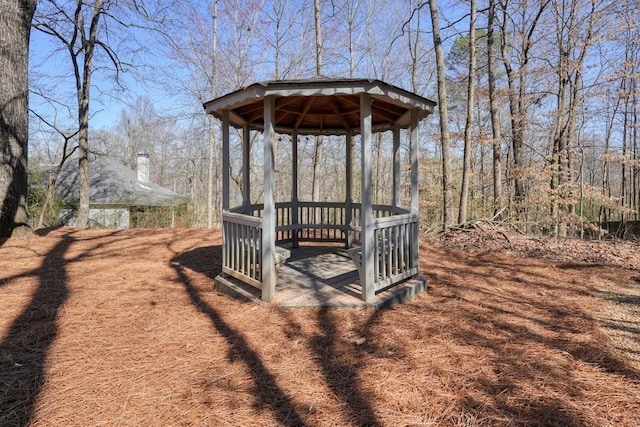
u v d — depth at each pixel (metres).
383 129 5.27
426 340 2.67
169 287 4.04
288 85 3.11
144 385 2.04
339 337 2.72
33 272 4.50
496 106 10.00
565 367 2.26
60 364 2.27
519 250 6.24
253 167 18.61
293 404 1.88
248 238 3.66
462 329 2.89
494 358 2.38
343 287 3.85
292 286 3.88
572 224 9.51
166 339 2.67
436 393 1.97
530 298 3.73
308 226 5.72
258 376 2.15
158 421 1.73
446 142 8.23
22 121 6.39
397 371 2.21
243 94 3.33
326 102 4.71
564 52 9.66
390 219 3.58
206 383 2.07
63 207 12.83
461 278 4.57
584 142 13.27
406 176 14.26
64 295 3.66
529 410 1.82
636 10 8.76
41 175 11.32
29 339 2.62
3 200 6.25
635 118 12.42
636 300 3.62
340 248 6.00
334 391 2.00
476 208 12.81
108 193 14.16
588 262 5.33
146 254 5.82
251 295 3.54
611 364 2.30
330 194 21.80
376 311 3.29
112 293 3.77
